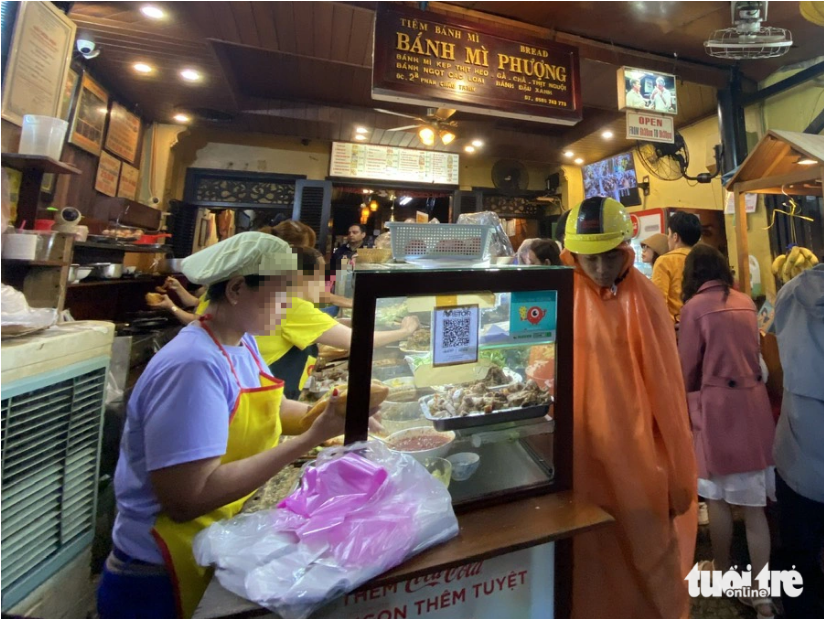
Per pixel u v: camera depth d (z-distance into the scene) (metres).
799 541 1.39
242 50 3.05
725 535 1.59
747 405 1.53
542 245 1.75
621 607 1.05
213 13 2.31
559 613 0.89
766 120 3.19
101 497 1.68
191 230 4.57
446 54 2.24
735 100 3.11
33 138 1.76
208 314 0.92
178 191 4.50
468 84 2.28
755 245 3.16
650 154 4.13
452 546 0.71
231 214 4.83
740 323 1.56
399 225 0.91
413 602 0.74
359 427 0.78
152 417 0.74
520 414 0.92
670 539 1.02
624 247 1.07
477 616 0.80
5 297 1.09
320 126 4.20
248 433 0.91
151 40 2.56
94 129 3.00
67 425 1.17
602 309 1.11
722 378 1.56
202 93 3.36
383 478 0.71
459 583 0.78
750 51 2.30
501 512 0.83
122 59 2.80
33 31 2.05
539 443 1.05
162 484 0.71
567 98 2.48
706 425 1.58
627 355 1.08
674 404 1.06
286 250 0.90
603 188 4.80
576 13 2.48
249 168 4.70
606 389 1.05
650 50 2.89
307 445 0.77
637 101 2.75
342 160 4.69
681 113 3.78
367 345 0.78
